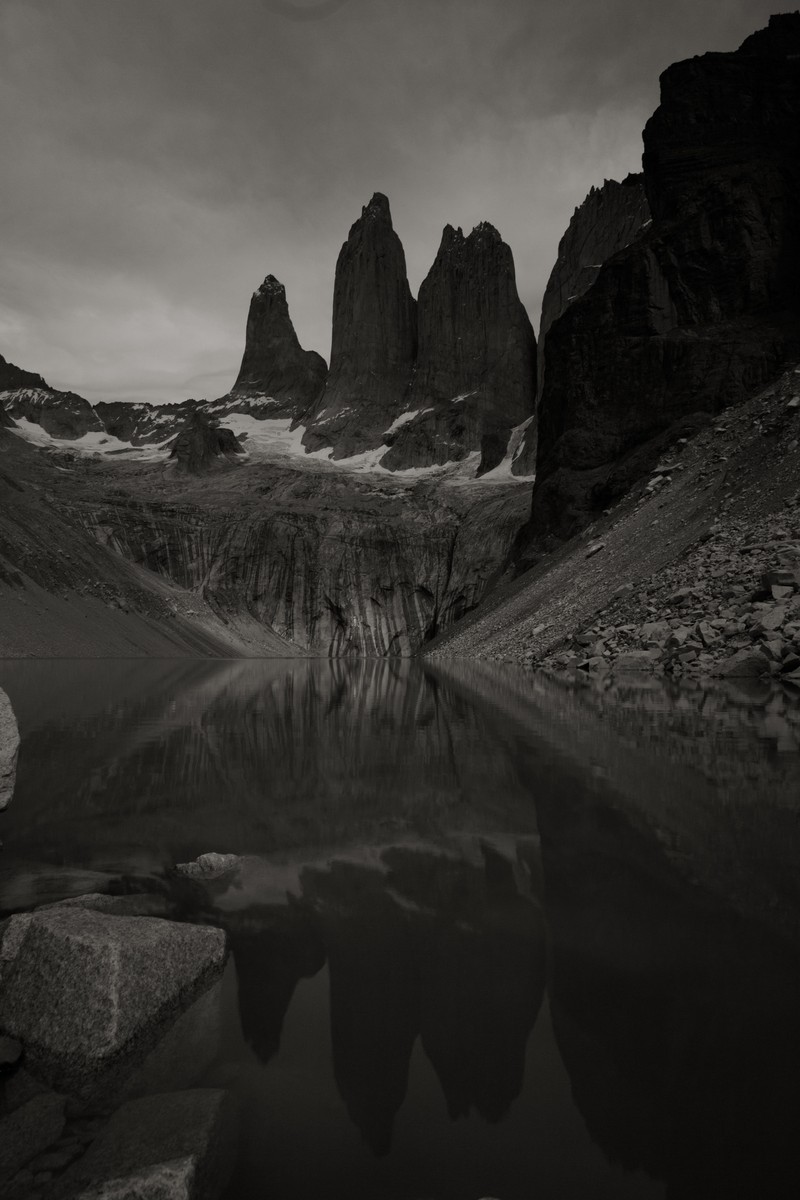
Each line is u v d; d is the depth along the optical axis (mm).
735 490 31875
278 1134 1989
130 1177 1825
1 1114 2189
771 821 5340
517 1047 2363
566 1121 1971
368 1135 1960
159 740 10570
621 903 3723
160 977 2855
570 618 34375
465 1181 1770
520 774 7375
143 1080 2322
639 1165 1812
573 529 61625
